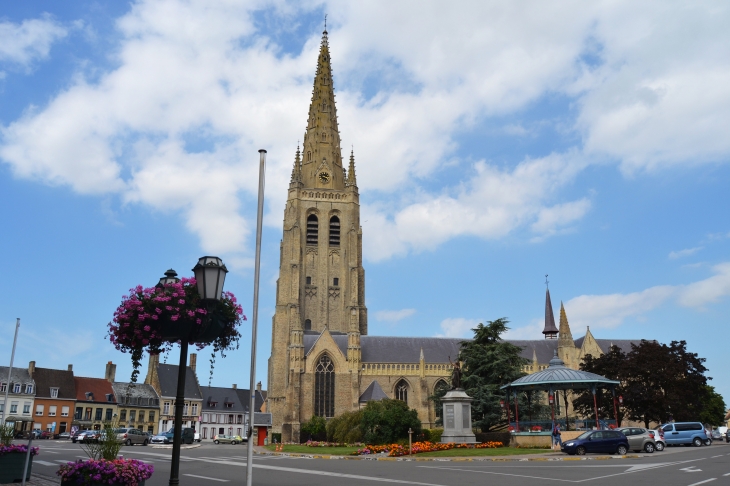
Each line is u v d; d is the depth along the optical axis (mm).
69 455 49312
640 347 88938
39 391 130500
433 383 113188
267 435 109875
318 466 40469
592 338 122688
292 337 110812
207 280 20500
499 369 83688
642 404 84688
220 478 31469
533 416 85062
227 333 24047
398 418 67812
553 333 140875
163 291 22078
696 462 40188
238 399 173625
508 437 64062
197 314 21688
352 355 112125
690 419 85875
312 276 128250
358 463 43719
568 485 27406
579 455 48125
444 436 59094
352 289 125562
